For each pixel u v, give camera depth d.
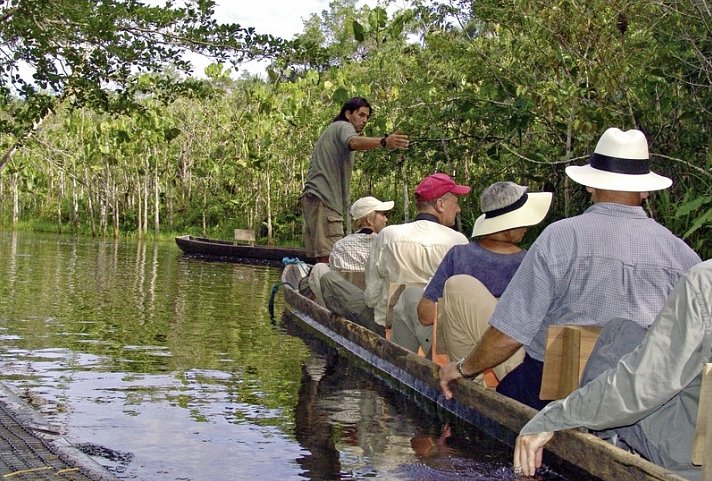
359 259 6.93
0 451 3.05
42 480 2.74
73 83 6.14
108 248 22.02
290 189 28.58
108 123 29.84
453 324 4.12
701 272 2.59
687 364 2.60
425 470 3.38
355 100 8.38
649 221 3.46
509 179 12.48
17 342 6.32
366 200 7.09
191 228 32.38
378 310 5.73
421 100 12.39
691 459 2.75
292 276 10.16
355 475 3.33
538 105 10.30
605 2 8.70
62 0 5.81
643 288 3.39
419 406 4.58
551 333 3.42
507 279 4.30
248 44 6.20
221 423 4.14
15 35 5.97
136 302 9.28
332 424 4.16
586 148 9.76
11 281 11.21
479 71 10.93
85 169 31.50
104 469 2.92
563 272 3.41
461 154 12.55
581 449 3.05
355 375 5.46
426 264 5.30
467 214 12.91
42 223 37.94
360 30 12.36
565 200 10.52
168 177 34.41
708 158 8.13
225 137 30.95
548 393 3.48
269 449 3.69
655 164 9.26
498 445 3.76
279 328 7.55
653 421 2.86
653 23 8.63
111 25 5.81
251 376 5.37
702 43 8.59
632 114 8.81
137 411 4.33
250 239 22.19
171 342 6.61
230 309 8.93
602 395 2.75
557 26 9.22
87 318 7.78
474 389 3.96
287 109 24.14
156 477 3.24
